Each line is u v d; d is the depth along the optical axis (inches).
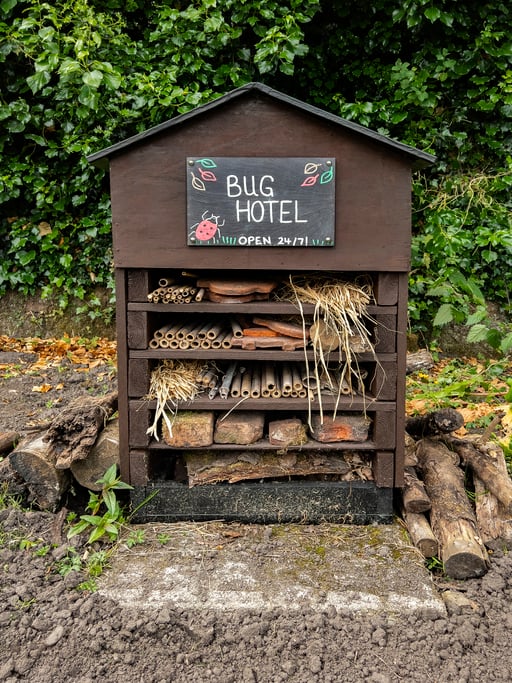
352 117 219.0
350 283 105.7
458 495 106.8
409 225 97.0
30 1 197.9
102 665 79.0
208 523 107.0
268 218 96.3
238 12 208.5
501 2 214.5
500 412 156.8
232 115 94.7
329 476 110.6
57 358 212.7
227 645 81.7
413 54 222.4
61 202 229.8
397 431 103.9
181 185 96.4
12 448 127.8
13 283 235.3
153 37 211.2
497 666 79.1
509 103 218.4
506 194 229.5
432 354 223.3
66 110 215.3
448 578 95.5
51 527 104.9
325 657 79.6
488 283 231.9
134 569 93.7
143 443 104.6
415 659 79.5
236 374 112.7
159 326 112.3
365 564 94.9
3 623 84.0
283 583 90.2
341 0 217.2
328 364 111.1
